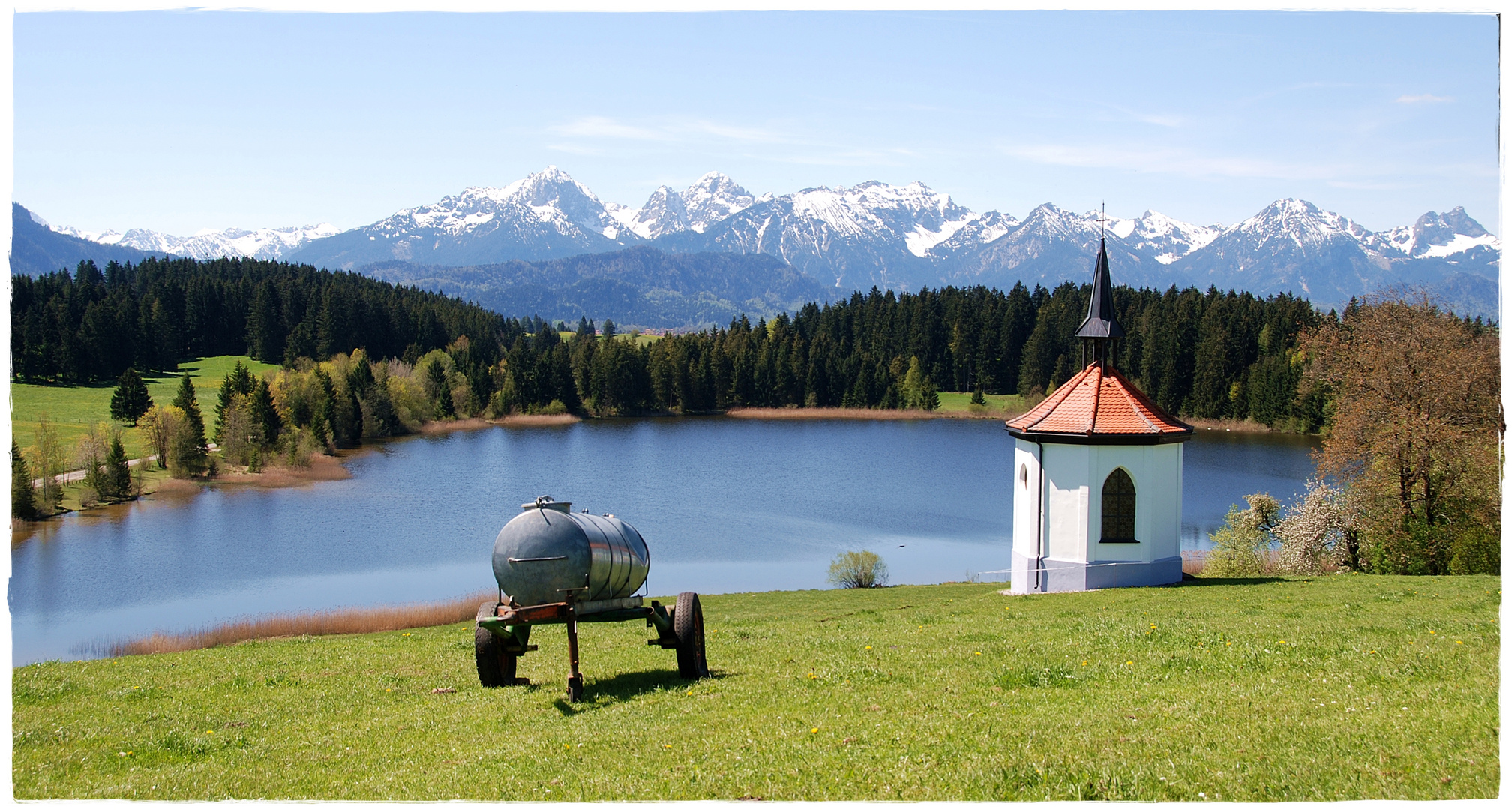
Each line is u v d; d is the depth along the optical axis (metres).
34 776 12.73
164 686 19.20
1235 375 174.12
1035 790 10.19
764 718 13.55
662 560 69.81
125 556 73.69
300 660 22.61
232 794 11.54
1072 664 16.78
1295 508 48.94
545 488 108.31
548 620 15.72
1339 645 16.97
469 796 10.88
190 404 117.50
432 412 186.88
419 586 63.47
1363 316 47.41
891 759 11.30
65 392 164.50
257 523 88.38
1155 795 9.95
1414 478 43.66
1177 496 36.53
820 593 43.81
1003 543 76.19
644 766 11.63
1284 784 10.03
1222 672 15.41
